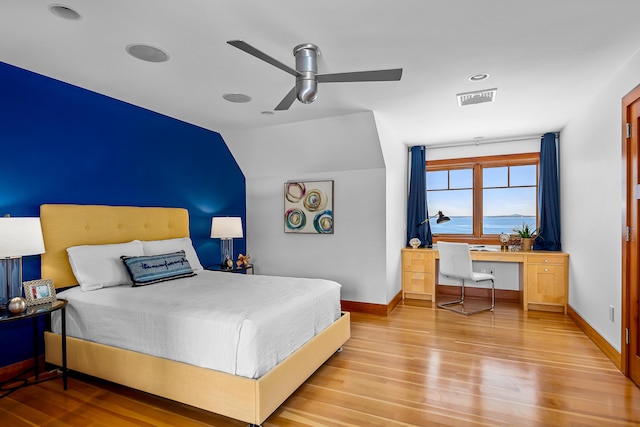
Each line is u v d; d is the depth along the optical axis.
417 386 2.54
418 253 5.05
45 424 2.10
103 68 2.70
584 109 3.64
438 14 1.97
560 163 4.68
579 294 3.88
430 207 5.64
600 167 3.21
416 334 3.65
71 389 2.53
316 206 4.76
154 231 3.69
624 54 2.48
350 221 4.58
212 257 4.63
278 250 5.07
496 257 4.62
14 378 2.59
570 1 1.86
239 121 4.18
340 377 2.69
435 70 2.72
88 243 3.08
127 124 3.52
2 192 2.61
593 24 2.08
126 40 2.26
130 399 2.39
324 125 4.13
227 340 2.05
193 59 2.54
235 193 5.07
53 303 2.50
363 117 3.87
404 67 2.66
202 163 4.47
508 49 2.39
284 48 2.36
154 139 3.81
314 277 4.82
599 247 3.25
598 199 3.27
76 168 3.08
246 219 5.29
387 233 4.43
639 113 2.46
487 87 3.09
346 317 3.23
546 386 2.53
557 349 3.22
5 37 2.22
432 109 3.71
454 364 2.90
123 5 1.87
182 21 2.04
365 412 2.21
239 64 2.63
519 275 4.95
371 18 2.01
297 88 2.34
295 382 2.34
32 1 1.82
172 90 3.17
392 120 4.13
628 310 2.64
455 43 2.30
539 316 4.27
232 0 1.83
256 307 2.28
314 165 4.70
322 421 2.12
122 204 3.47
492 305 4.59
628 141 2.62
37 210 2.82
